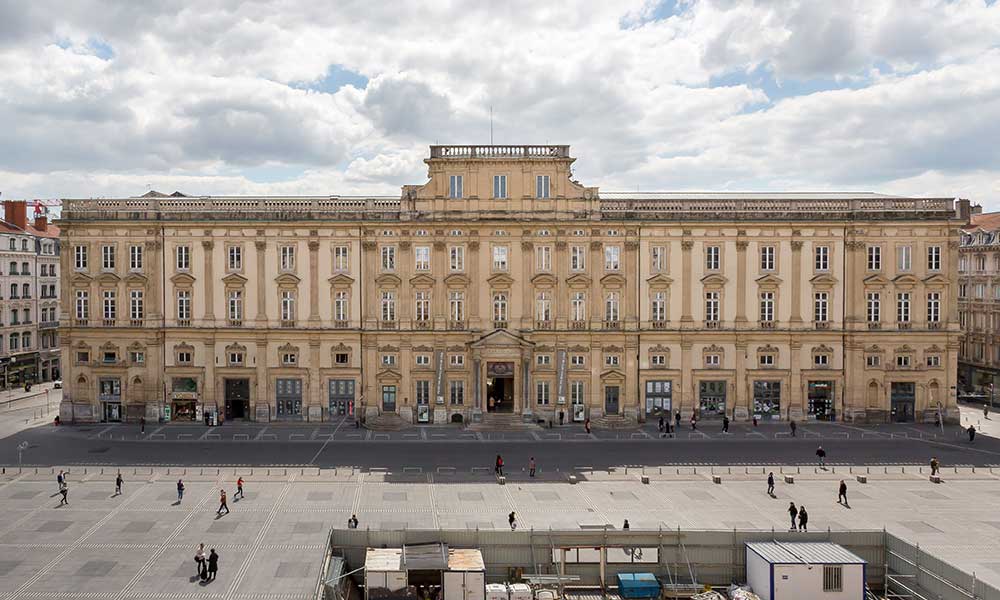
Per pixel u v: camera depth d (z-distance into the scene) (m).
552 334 85.94
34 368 119.25
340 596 41.47
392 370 86.12
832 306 87.00
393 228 86.00
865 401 86.69
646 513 54.38
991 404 100.38
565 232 86.12
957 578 40.41
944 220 85.56
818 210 86.69
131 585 42.31
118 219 86.62
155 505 55.91
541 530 46.44
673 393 87.00
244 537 49.69
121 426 84.56
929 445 75.81
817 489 60.69
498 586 43.06
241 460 69.25
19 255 115.31
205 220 86.12
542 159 85.94
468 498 58.03
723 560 45.47
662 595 43.59
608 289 86.56
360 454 71.81
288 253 86.62
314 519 53.12
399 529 47.47
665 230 86.50
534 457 71.06
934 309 86.62
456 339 86.00
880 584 45.25
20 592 41.28
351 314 86.56
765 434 81.06
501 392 88.56
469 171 86.25
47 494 58.41
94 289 87.00
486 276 86.25
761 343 86.88
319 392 86.56
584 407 86.38
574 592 44.66
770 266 87.06
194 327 86.50
